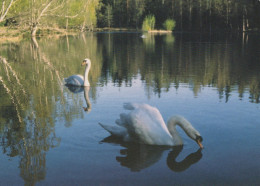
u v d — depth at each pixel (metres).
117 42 43.12
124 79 14.97
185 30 98.19
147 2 109.50
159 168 5.54
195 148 6.39
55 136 7.00
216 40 49.25
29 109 9.27
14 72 16.73
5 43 35.94
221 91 11.81
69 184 4.97
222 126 7.60
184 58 24.38
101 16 103.31
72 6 42.22
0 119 8.24
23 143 6.58
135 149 6.37
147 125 6.57
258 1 88.62
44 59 22.66
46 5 29.52
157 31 88.81
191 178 5.17
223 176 5.22
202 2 99.06
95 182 5.04
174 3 104.38
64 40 43.97
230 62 21.81
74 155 6.02
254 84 13.40
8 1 29.91
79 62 21.45
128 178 5.17
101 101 10.21
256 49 32.22
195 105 9.58
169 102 10.00
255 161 5.74
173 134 6.62
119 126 7.09
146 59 23.75
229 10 92.69
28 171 5.36
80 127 7.58
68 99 10.61
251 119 8.12
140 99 10.45
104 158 5.92
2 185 4.93
